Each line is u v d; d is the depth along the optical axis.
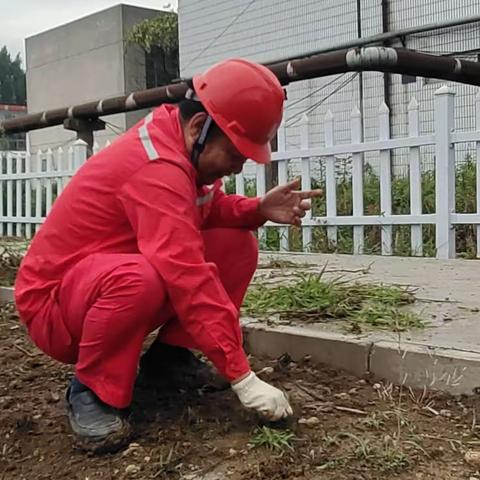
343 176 7.70
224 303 2.29
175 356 2.86
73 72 20.03
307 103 11.73
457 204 7.06
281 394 2.36
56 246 2.44
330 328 3.26
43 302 2.45
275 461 2.20
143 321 2.32
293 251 7.32
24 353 3.67
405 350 2.82
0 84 59.88
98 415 2.39
